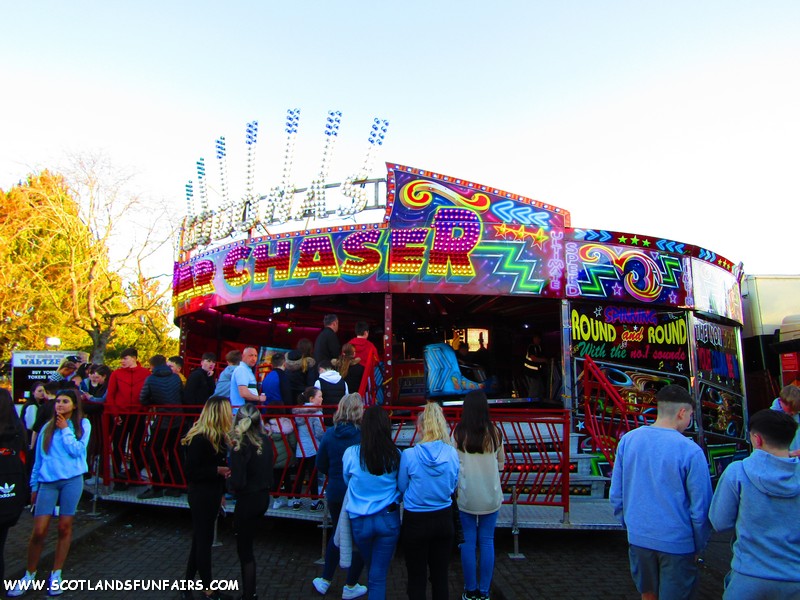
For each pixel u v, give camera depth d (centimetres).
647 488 367
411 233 954
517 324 1420
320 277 995
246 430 482
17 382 1295
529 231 962
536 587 556
